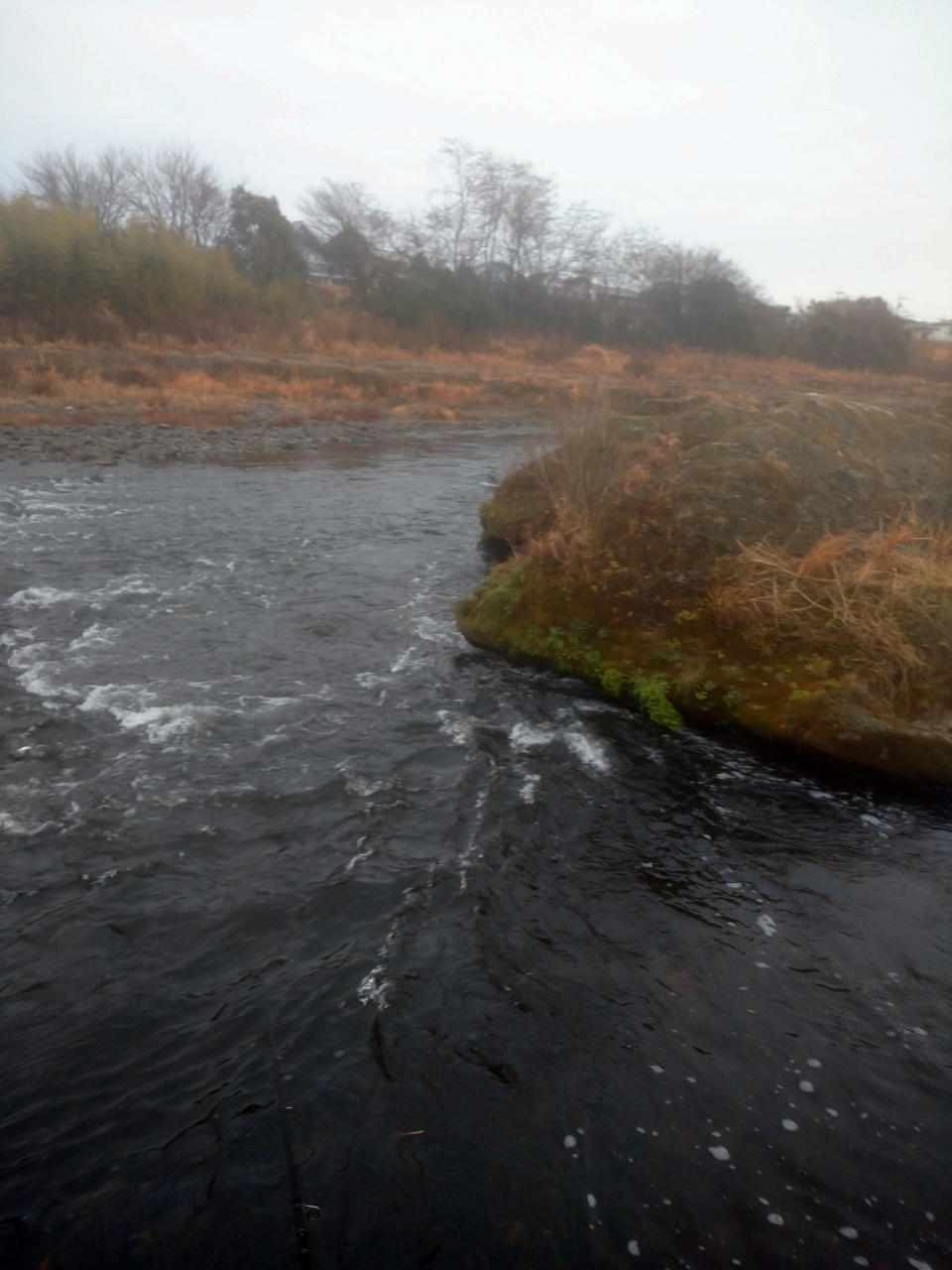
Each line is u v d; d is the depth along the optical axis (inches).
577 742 237.8
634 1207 115.9
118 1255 109.8
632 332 1978.3
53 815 199.8
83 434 807.1
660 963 158.2
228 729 243.0
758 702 235.8
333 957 158.7
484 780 216.8
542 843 192.5
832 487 299.6
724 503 278.5
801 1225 114.0
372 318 1733.5
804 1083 134.3
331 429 954.7
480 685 274.5
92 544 441.1
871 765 215.9
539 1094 132.0
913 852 193.8
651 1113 129.0
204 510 533.6
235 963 157.6
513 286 1980.8
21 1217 113.9
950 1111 130.3
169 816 201.0
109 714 250.2
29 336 1185.4
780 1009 148.5
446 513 545.3
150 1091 132.5
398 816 201.3
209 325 1413.6
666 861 187.8
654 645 264.1
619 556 287.1
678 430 378.9
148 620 331.3
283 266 1870.1
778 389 1545.3
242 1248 111.0
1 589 360.2
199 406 1007.6
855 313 2042.3
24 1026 143.6
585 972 155.7
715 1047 140.6
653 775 222.2
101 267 1331.2
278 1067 136.8
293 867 183.5
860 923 170.1
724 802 211.2
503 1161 122.0
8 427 807.7
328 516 526.6
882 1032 144.1
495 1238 112.1
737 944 163.6
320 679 279.6
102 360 1151.6
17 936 162.9
